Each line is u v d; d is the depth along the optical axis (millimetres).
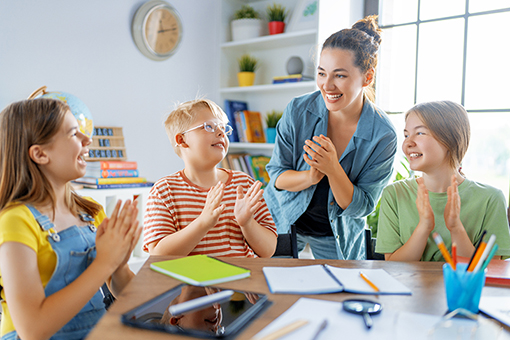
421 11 2443
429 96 2438
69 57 2221
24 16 2045
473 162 2314
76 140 899
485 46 2246
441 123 1251
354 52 1363
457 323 569
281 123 1687
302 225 1769
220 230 1210
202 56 2857
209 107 1277
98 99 2350
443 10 2369
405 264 982
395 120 2557
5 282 765
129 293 738
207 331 590
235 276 828
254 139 2850
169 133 1312
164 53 2602
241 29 2805
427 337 572
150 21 2504
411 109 1331
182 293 739
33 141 854
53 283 859
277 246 1407
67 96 1922
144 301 701
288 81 2613
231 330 593
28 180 862
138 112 2539
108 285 1033
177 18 2635
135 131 2531
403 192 1362
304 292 755
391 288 787
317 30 2434
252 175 2828
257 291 762
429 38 2424
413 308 702
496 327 581
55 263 863
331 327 611
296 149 1683
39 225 847
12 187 861
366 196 1648
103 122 2375
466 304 685
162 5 2539
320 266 923
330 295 753
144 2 2541
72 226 929
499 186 2244
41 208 866
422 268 950
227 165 2795
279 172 1702
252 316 648
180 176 1271
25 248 782
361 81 1422
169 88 2688
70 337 878
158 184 1238
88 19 2283
